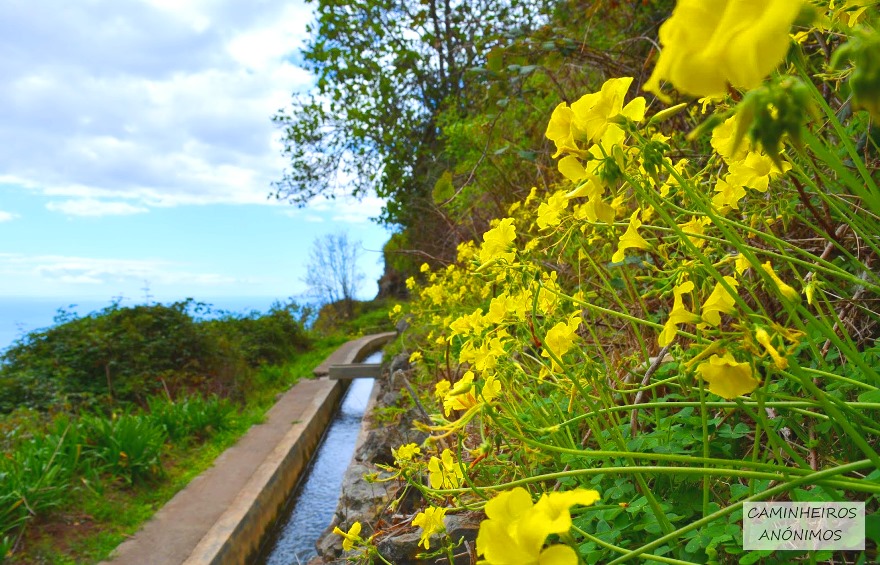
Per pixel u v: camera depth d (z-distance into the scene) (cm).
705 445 103
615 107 85
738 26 37
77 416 629
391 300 1988
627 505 125
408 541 202
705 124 60
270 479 473
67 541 373
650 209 132
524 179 538
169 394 757
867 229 145
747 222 166
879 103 41
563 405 175
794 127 45
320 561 276
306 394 840
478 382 136
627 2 389
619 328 237
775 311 166
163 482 481
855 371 125
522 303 152
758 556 96
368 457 374
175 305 923
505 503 66
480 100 562
